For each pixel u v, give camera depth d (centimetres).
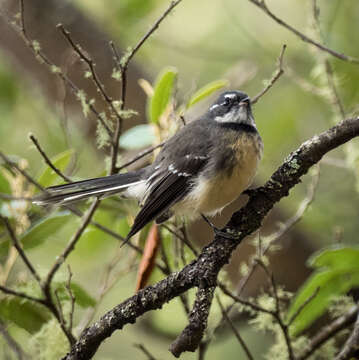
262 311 787
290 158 743
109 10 1397
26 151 1346
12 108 1395
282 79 1375
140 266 838
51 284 862
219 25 1467
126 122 1243
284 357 857
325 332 831
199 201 907
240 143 902
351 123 719
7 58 1346
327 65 982
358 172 1010
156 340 1298
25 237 866
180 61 1507
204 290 675
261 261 795
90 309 939
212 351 1254
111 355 1300
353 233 1312
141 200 912
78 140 1258
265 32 1424
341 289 850
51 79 1302
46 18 1280
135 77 1246
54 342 833
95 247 1074
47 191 807
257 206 734
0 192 877
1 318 869
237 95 942
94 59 1246
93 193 847
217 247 707
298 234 1197
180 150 921
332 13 1259
